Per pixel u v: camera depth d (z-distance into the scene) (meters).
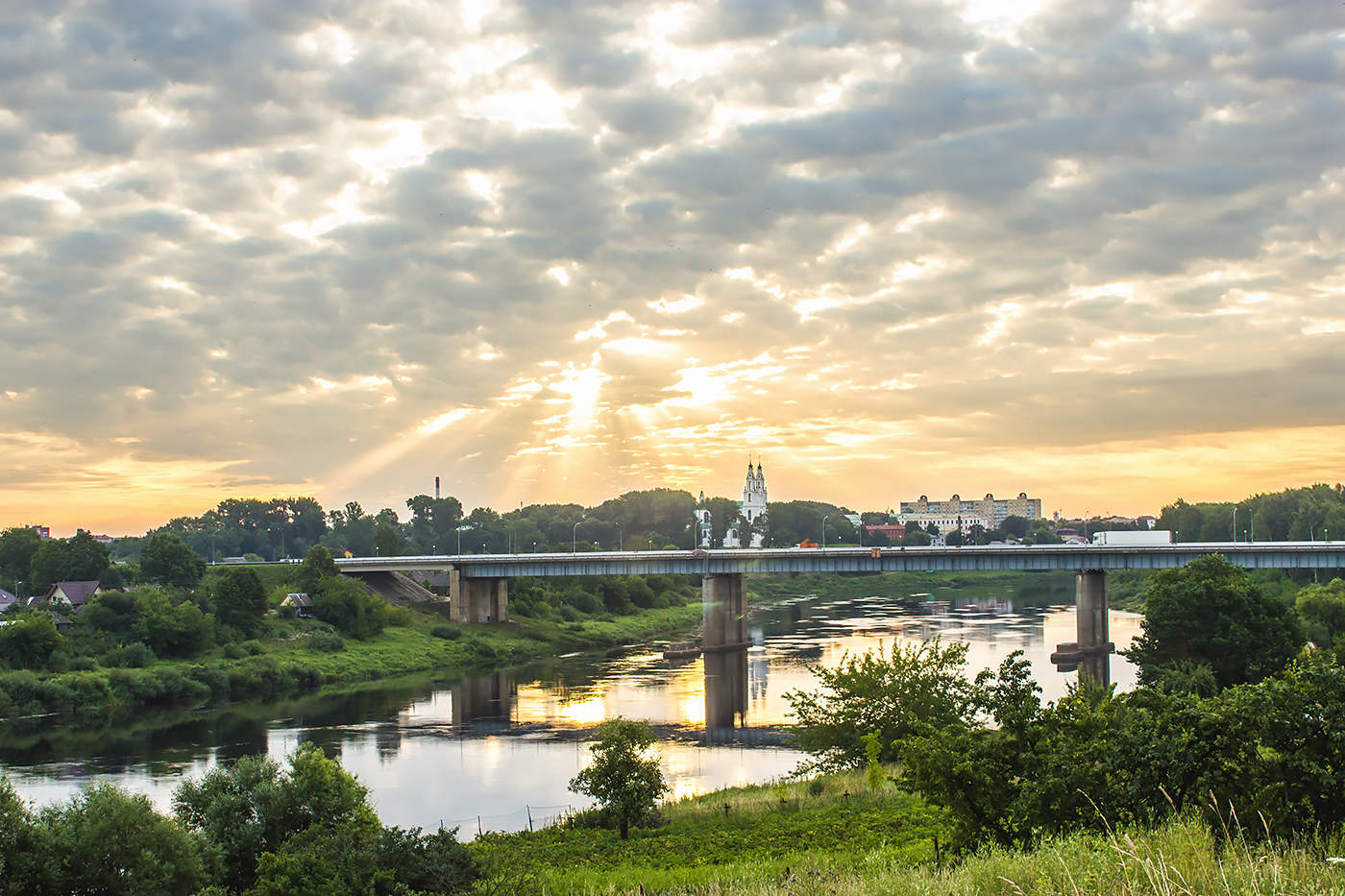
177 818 43.75
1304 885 15.68
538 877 41.81
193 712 118.50
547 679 143.88
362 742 97.44
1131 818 24.69
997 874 19.17
